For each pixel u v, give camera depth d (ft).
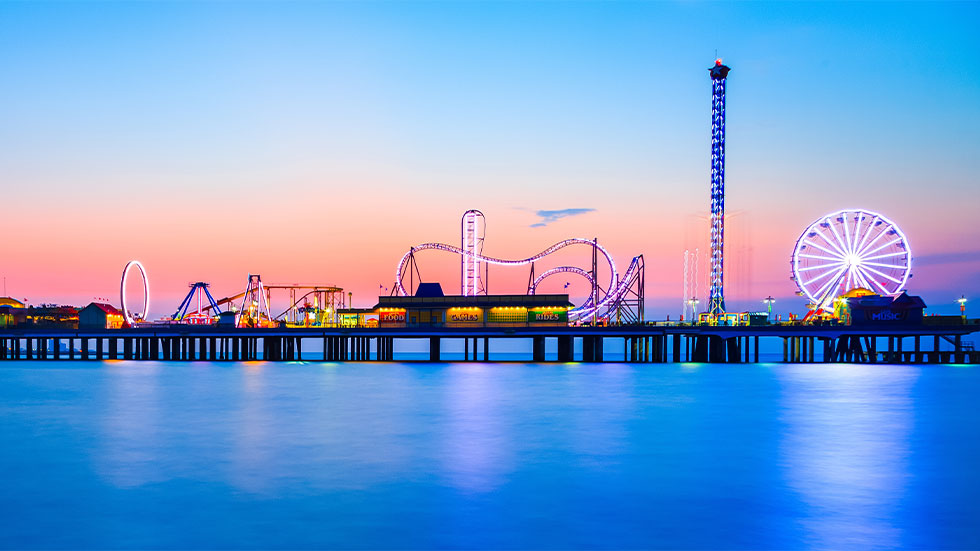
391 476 135.33
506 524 107.86
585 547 98.73
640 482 131.13
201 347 449.06
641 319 443.32
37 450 158.61
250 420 199.93
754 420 200.34
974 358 407.23
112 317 474.90
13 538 102.12
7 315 475.72
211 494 123.03
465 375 334.24
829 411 216.54
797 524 107.24
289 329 417.90
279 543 100.53
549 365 402.52
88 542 100.83
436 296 433.48
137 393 263.29
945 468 141.49
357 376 332.80
